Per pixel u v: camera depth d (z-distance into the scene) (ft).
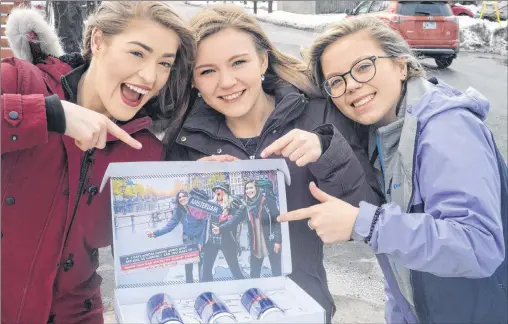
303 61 3.84
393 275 3.59
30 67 3.13
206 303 2.69
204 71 3.30
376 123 3.67
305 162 3.03
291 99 3.55
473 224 2.74
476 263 2.71
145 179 2.91
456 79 13.83
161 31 2.97
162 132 3.89
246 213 3.01
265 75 3.85
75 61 3.47
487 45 18.26
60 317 3.44
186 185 2.95
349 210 2.85
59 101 2.63
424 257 2.72
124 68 2.96
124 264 2.83
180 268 2.91
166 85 3.48
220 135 3.58
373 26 3.38
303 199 3.51
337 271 6.31
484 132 3.08
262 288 3.00
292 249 3.52
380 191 3.67
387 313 4.09
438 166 2.91
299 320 2.52
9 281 3.02
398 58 3.40
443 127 3.01
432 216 2.85
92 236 3.35
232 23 3.25
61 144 3.08
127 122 3.35
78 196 3.11
